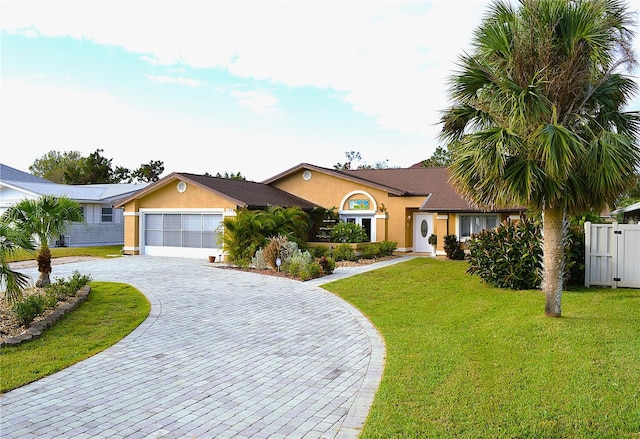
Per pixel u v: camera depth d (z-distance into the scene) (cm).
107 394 546
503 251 1184
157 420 474
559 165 712
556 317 812
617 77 825
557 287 814
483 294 1120
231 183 2377
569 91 795
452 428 425
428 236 2345
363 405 502
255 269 1745
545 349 641
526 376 545
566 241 1141
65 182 4781
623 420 428
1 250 866
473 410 461
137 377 607
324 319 952
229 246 1902
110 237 3038
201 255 2200
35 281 1378
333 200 2467
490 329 766
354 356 699
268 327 886
